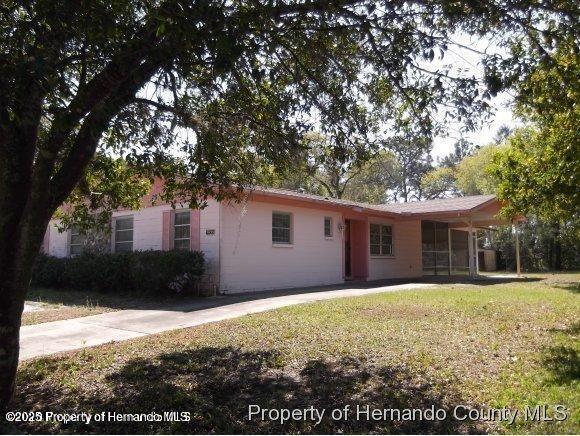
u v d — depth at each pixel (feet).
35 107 14.52
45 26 14.71
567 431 14.05
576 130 24.85
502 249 114.52
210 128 23.89
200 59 16.79
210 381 19.29
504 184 43.52
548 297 41.57
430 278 71.82
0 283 15.67
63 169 16.74
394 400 16.83
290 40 20.17
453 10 17.63
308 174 25.95
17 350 16.47
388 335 26.00
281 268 51.85
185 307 38.24
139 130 23.61
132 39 15.69
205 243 46.42
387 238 71.51
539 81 19.40
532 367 20.15
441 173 160.66
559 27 17.87
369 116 23.15
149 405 17.11
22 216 15.81
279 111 23.22
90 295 47.50
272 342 24.89
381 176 152.66
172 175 26.30
